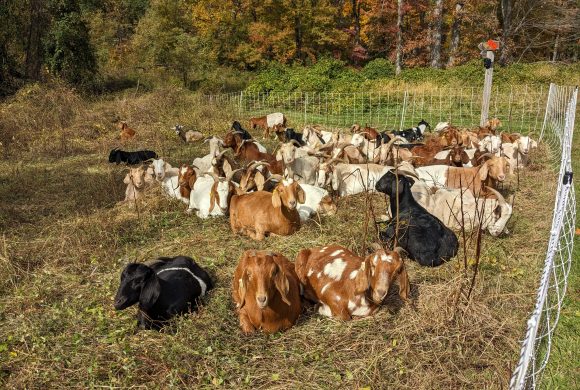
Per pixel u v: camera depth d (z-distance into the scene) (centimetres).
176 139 1784
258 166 1022
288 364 491
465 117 2195
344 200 961
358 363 491
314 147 1331
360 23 4300
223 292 620
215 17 3841
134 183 1006
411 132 1659
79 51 2653
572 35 3791
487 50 1652
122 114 2030
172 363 493
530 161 1285
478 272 636
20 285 669
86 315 588
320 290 568
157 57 3228
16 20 2514
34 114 1845
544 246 750
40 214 958
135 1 4478
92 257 739
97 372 488
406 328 534
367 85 2694
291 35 3878
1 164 1416
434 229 681
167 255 742
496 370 479
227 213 881
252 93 2727
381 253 511
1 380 484
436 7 3488
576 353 511
